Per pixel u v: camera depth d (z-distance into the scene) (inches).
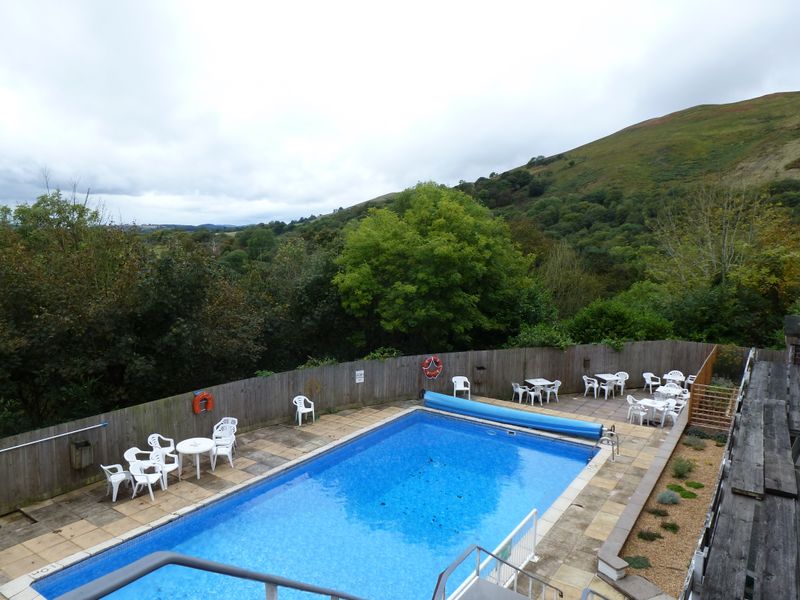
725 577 163.5
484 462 580.4
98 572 359.6
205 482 485.4
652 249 1669.5
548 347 827.4
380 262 842.2
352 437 611.8
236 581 354.0
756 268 983.0
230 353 708.7
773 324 932.0
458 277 785.6
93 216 801.6
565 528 410.9
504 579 326.3
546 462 581.3
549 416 641.6
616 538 368.8
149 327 638.5
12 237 680.4
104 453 481.1
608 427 649.6
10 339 522.3
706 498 445.7
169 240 761.0
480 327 920.9
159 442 525.0
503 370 810.2
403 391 775.7
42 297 563.2
